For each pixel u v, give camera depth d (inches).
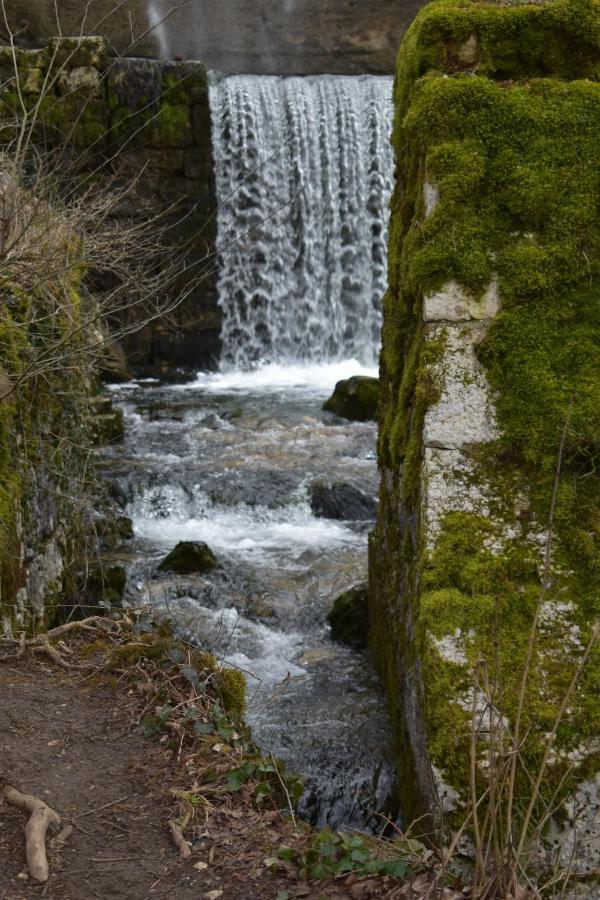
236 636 248.4
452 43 155.0
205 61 689.0
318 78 623.2
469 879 115.7
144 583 273.3
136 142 553.6
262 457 376.8
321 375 573.9
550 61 153.0
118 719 148.4
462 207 147.3
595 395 140.6
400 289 171.2
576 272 144.4
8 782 129.6
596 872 120.3
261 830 121.7
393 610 186.5
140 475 349.4
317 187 602.5
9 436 194.7
